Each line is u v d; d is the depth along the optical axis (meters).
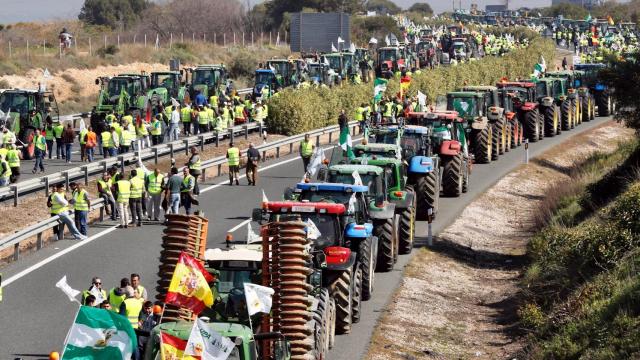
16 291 35.09
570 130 87.50
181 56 141.00
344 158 43.03
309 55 118.19
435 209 50.34
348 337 31.41
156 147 63.72
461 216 52.84
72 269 38.12
